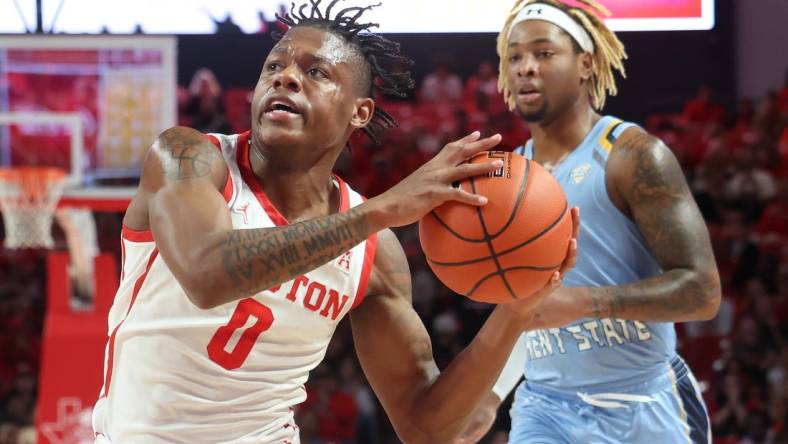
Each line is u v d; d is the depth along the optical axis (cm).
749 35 1234
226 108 1230
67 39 821
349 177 1185
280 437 283
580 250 369
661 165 354
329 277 275
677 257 348
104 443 275
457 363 287
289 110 266
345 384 960
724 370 941
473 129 1220
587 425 368
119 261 1022
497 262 253
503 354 281
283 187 276
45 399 726
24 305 1090
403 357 300
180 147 252
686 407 375
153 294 262
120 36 823
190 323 259
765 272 1054
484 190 253
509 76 395
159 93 823
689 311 343
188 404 264
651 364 368
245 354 266
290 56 271
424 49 1304
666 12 799
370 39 291
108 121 821
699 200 1138
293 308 269
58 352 732
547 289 264
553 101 380
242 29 1016
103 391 279
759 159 1160
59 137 821
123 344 267
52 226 873
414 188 243
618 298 335
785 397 918
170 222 238
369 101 290
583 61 388
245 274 230
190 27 1006
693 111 1230
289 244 232
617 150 364
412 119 1248
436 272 266
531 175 258
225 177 262
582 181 370
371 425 943
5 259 1112
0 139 823
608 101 1289
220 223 238
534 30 382
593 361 366
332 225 236
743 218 1120
